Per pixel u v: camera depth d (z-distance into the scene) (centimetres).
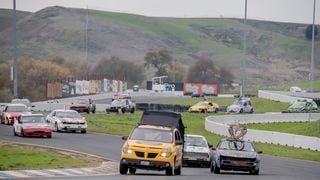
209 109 13725
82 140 7612
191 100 17275
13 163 4756
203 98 18200
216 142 8750
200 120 11950
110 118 11569
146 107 14300
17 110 9706
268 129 10875
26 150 5825
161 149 4397
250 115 11619
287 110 13275
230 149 5253
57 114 8875
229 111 13762
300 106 13038
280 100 15375
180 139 4822
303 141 8325
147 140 4519
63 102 14575
